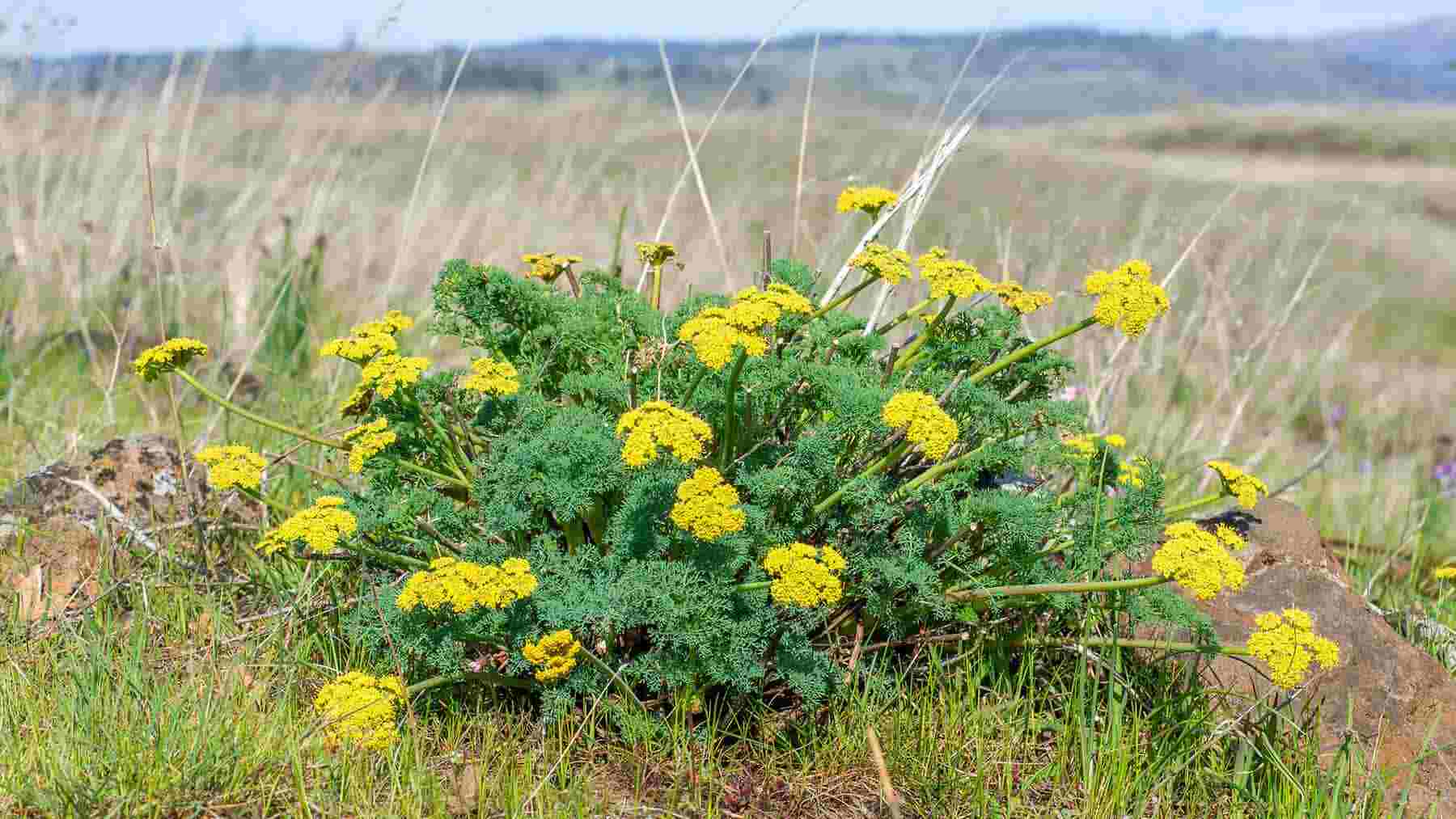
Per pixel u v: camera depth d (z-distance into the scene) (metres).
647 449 2.18
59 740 2.24
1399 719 2.76
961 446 2.83
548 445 2.47
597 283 3.10
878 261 2.69
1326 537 4.70
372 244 6.41
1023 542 2.53
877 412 2.45
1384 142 84.31
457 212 6.96
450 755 2.41
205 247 6.39
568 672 2.42
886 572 2.45
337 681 2.34
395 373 2.50
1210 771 2.49
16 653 2.64
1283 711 2.77
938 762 2.44
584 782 2.34
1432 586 4.18
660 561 2.38
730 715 2.53
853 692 2.56
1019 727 2.63
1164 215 5.32
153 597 2.90
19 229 5.67
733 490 2.20
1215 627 2.96
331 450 3.71
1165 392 5.24
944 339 2.86
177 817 2.12
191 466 3.45
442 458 2.80
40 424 4.19
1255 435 6.32
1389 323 20.58
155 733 2.22
